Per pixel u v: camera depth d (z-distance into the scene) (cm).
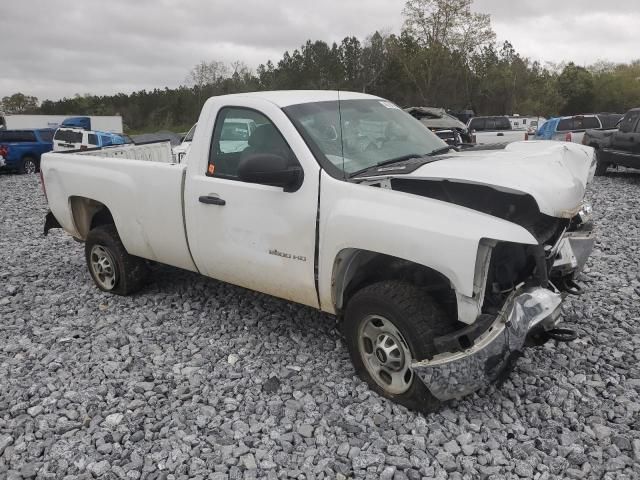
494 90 5178
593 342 449
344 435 339
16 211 1230
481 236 312
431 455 321
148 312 532
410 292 346
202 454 327
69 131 2177
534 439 332
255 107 427
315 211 381
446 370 322
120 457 328
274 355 441
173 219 480
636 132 1395
